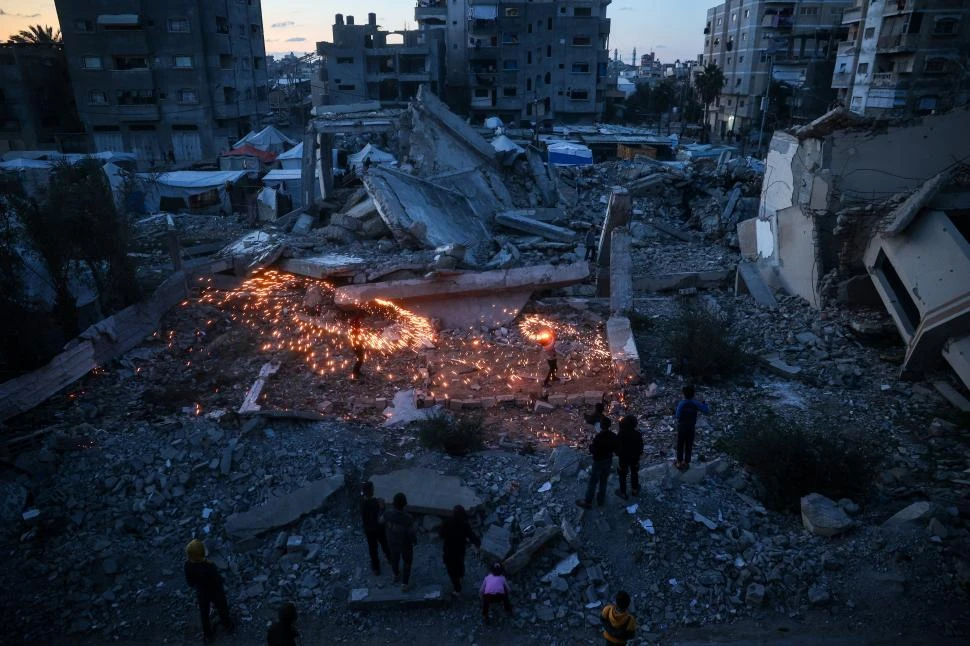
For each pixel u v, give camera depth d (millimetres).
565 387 13703
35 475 9609
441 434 10742
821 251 17266
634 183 31234
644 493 9219
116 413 12039
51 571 8219
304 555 8594
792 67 61188
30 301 13406
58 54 50719
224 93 52156
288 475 9906
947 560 7977
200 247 23547
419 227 19969
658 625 7477
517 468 10156
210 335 16297
